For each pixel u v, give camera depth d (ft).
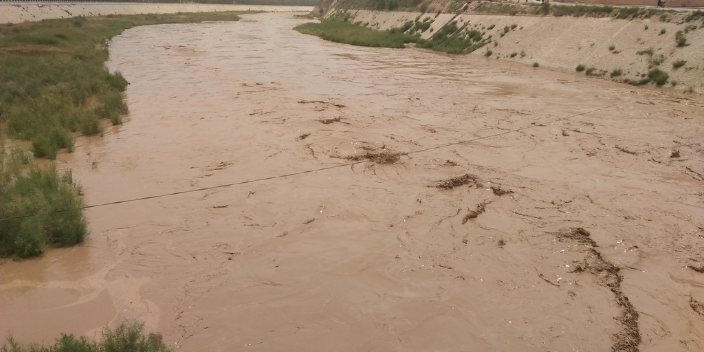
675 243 27.86
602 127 50.49
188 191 33.68
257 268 25.04
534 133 48.03
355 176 36.63
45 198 28.12
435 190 34.40
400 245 27.27
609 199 33.37
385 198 33.01
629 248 27.22
